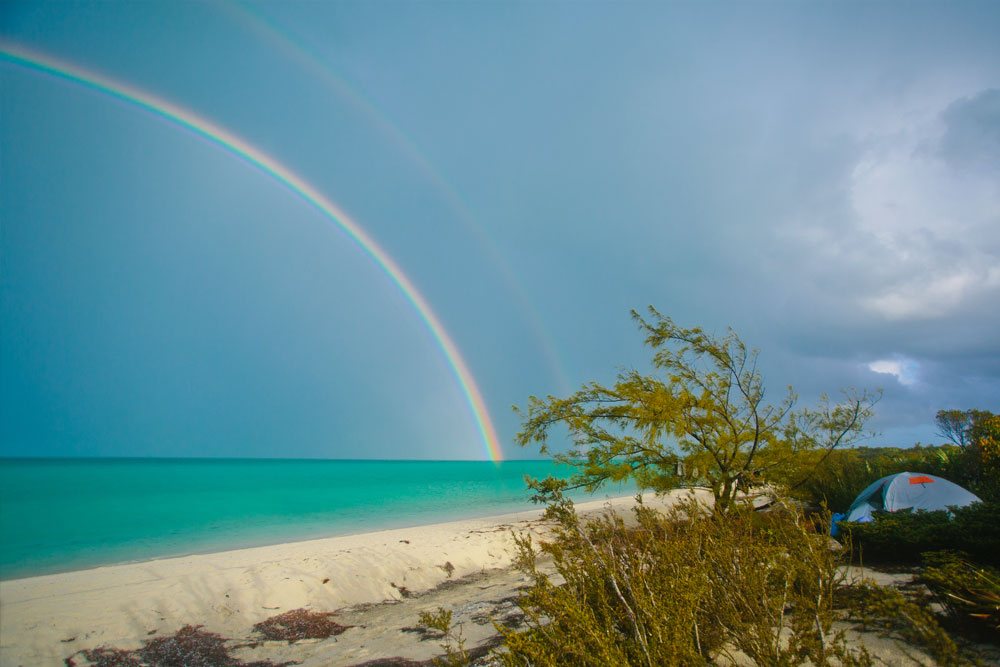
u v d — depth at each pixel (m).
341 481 61.12
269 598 9.70
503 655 3.58
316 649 7.38
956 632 4.79
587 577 3.91
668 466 11.84
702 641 4.11
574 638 3.24
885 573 7.25
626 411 12.15
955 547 7.63
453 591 10.98
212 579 10.42
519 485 55.53
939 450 17.80
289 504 34.03
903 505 11.23
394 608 9.80
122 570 12.29
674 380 11.76
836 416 11.34
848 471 15.22
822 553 3.93
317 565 11.72
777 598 3.79
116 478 58.19
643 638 3.25
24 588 10.21
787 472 11.21
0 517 27.09
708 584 3.93
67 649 7.43
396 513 28.02
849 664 3.40
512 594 9.09
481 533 17.14
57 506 32.72
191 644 7.80
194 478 61.41
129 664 7.10
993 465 14.32
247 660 7.23
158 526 23.59
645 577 3.78
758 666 3.58
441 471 101.19
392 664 5.88
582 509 23.38
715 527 4.69
